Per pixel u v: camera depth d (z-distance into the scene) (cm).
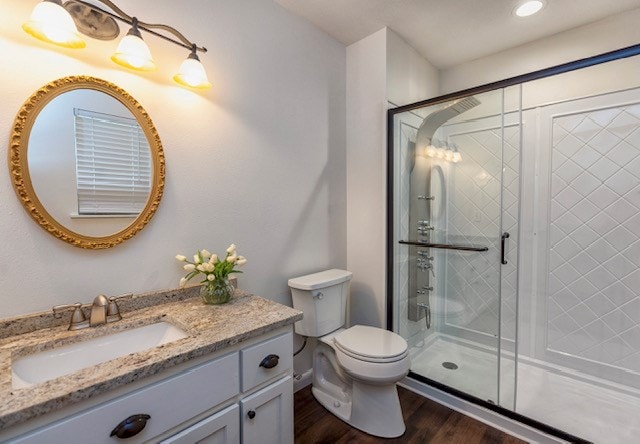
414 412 179
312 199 204
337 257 226
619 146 187
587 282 201
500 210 191
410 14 188
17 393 67
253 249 170
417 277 221
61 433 68
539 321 220
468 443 154
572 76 201
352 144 227
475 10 184
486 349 196
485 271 198
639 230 183
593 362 200
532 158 217
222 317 115
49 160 104
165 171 133
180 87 137
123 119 120
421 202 217
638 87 180
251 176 167
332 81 215
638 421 163
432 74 254
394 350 156
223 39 153
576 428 159
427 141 212
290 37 185
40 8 87
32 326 100
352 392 170
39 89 102
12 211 98
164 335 114
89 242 112
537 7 181
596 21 193
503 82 173
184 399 88
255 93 168
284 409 116
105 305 108
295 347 197
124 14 107
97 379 73
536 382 201
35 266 103
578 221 203
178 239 139
